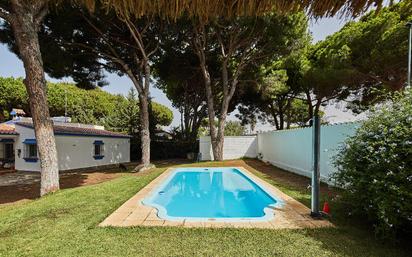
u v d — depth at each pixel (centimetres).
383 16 1188
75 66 1436
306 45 1591
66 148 1565
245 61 1598
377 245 367
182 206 771
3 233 432
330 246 363
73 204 614
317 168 488
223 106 1638
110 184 884
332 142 782
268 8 216
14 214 557
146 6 202
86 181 1203
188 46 1606
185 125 2581
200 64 1634
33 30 826
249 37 1436
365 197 409
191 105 2509
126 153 2195
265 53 1540
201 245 368
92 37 1359
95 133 1812
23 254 352
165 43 1494
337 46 1407
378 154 399
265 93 1697
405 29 1096
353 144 454
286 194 678
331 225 441
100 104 3566
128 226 443
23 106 2694
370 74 1325
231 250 353
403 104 405
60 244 379
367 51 1286
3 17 802
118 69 1581
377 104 454
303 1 215
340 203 560
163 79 1794
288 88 1856
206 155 1988
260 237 393
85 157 1716
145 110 1466
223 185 1095
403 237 391
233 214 675
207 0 207
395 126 391
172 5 204
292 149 1156
